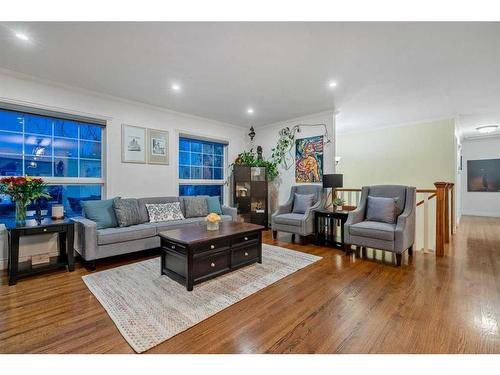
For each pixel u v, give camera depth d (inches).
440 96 149.9
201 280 95.9
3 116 120.0
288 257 131.0
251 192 209.9
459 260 125.7
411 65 109.5
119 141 152.9
